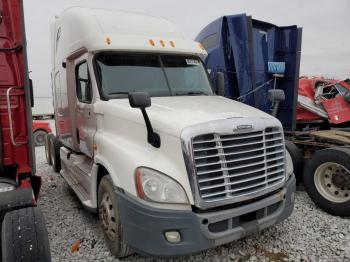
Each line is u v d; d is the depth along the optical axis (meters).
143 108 3.14
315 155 4.80
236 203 3.18
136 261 3.53
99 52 4.31
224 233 3.05
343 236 4.02
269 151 3.46
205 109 3.49
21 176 3.60
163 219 2.89
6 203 2.95
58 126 7.14
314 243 3.87
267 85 7.04
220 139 3.04
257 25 6.75
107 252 3.72
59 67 6.23
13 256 2.48
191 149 2.91
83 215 4.91
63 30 5.67
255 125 3.27
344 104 7.49
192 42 5.00
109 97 4.16
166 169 3.03
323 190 4.76
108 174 3.73
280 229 4.21
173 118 3.16
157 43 4.55
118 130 3.77
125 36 4.39
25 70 3.47
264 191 3.33
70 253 3.72
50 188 6.47
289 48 6.91
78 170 5.17
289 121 7.09
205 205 2.95
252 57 6.20
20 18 3.41
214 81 5.35
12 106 3.57
